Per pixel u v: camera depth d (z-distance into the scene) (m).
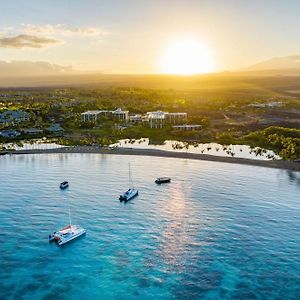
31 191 176.00
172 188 182.62
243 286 101.81
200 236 129.12
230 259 114.75
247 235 129.88
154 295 98.06
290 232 132.25
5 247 120.81
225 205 158.50
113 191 177.38
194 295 98.12
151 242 125.06
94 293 98.94
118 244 123.50
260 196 170.38
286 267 110.50
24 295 97.88
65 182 184.12
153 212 150.38
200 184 189.50
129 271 108.69
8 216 144.62
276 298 97.00
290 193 174.62
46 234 130.00
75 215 146.38
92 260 114.19
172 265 111.62
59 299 96.38
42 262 113.00
